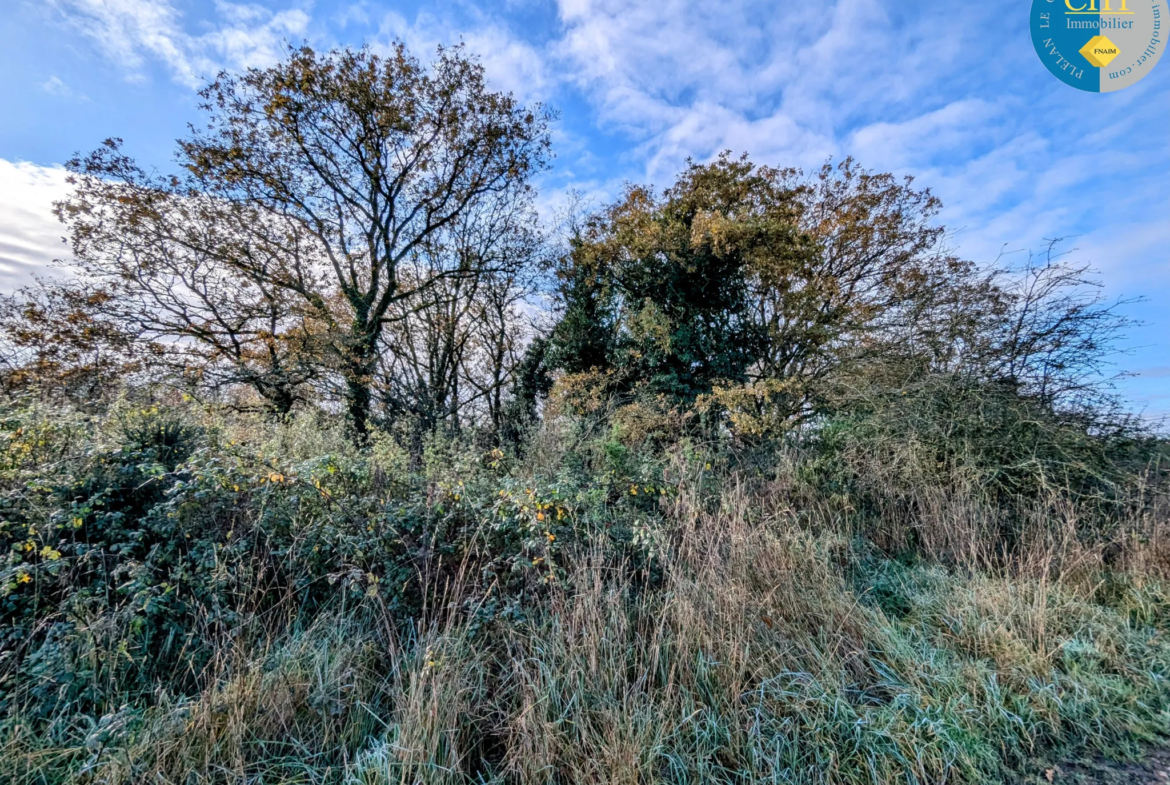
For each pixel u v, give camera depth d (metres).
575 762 2.17
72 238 10.72
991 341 6.40
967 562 4.27
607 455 6.67
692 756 2.26
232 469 3.50
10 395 5.40
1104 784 2.19
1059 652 3.03
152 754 2.12
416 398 13.34
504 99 13.44
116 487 3.37
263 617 3.12
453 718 2.33
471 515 3.83
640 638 2.90
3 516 2.94
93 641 2.55
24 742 2.14
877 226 12.02
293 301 12.43
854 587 4.04
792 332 11.47
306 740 2.35
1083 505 4.79
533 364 15.52
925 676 2.80
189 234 11.48
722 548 3.89
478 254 15.02
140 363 10.86
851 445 6.14
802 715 2.48
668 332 10.65
